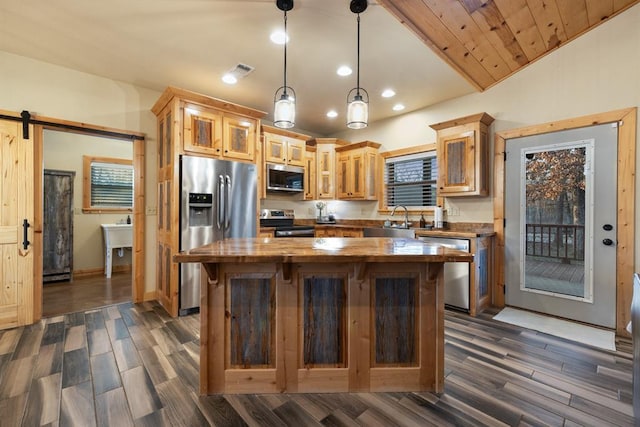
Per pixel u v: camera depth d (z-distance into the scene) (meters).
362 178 4.70
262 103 4.19
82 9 2.22
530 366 2.11
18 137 2.84
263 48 2.76
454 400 1.75
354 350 1.85
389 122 4.71
